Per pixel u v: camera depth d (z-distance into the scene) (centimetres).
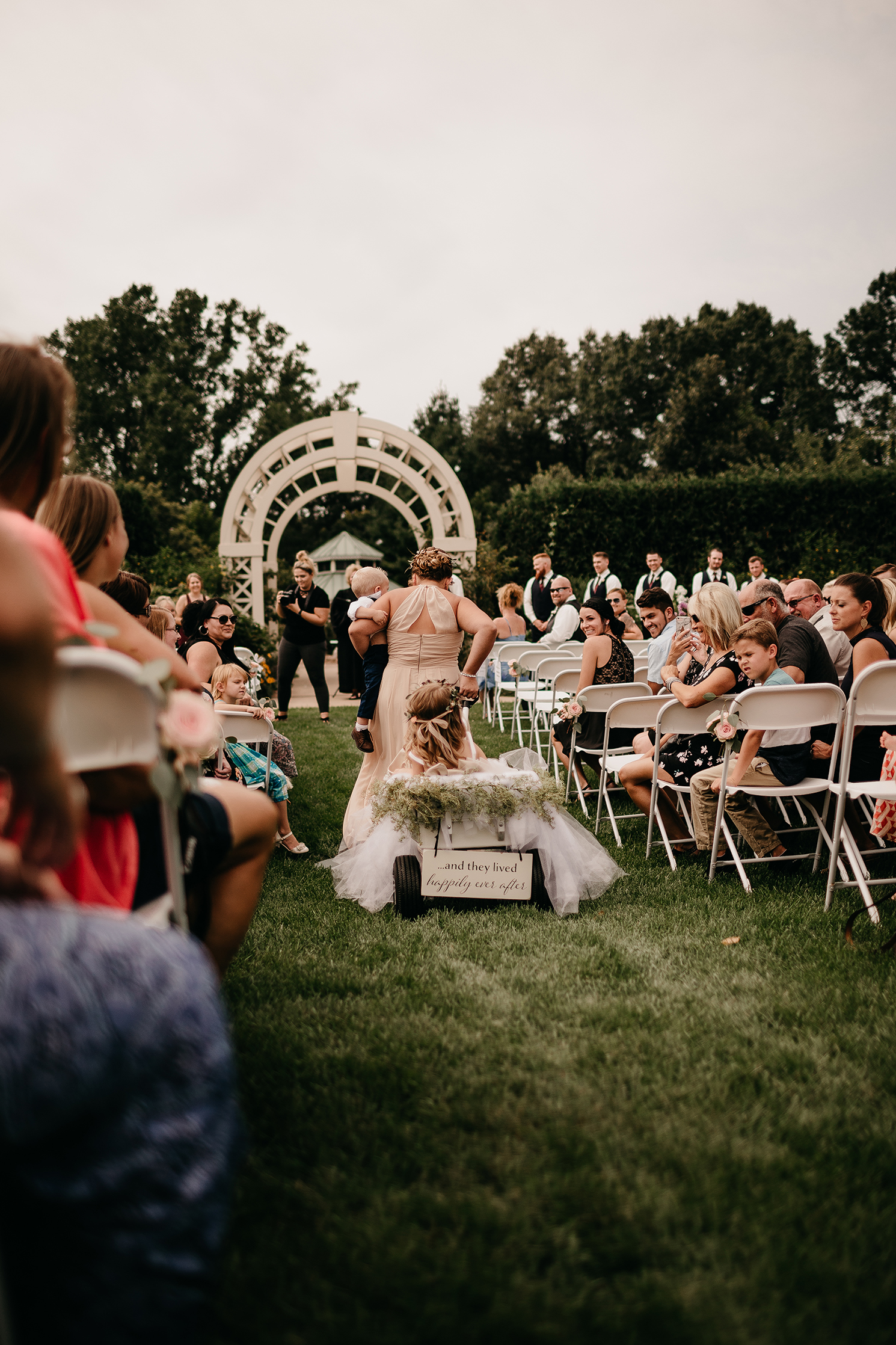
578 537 1777
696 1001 294
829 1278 170
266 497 1529
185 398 3975
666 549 1792
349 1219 188
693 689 451
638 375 4188
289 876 451
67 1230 111
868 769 409
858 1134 217
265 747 530
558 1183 199
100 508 213
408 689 476
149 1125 112
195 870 192
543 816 389
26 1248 112
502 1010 289
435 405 4388
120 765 158
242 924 216
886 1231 183
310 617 1000
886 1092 237
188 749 169
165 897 182
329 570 2647
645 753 534
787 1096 235
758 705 387
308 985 309
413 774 405
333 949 345
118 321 4059
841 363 4919
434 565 485
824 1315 162
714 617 458
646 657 904
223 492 4188
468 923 374
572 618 943
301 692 1395
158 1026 111
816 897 400
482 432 4278
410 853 398
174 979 115
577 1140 215
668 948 342
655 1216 189
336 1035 271
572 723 553
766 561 1811
